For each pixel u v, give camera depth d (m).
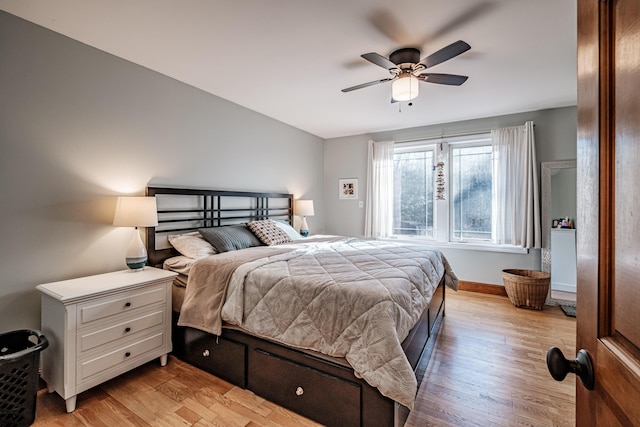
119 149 2.48
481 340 2.71
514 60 2.50
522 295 3.50
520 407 1.82
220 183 3.38
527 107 3.69
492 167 4.07
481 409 1.81
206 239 2.87
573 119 3.63
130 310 2.06
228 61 2.53
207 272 2.23
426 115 4.02
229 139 3.48
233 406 1.84
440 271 2.87
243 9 1.85
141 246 2.38
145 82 2.65
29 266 2.02
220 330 2.05
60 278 2.16
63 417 1.74
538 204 3.78
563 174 3.68
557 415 1.75
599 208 0.57
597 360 0.58
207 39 2.20
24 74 1.98
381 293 1.61
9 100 1.92
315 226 5.13
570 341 2.69
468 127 4.23
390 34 2.12
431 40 2.19
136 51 2.37
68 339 1.76
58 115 2.13
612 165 0.54
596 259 0.58
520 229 3.86
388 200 4.75
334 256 2.52
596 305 0.58
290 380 1.81
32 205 2.03
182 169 2.97
